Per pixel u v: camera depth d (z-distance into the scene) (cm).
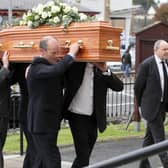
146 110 918
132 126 1550
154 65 915
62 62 738
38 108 768
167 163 901
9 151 1176
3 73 841
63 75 824
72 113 830
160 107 916
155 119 915
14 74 895
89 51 743
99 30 732
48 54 761
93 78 825
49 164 777
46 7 799
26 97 894
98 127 827
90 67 823
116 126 1556
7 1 4156
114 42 754
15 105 1372
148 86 915
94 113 831
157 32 1435
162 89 914
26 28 823
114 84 838
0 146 907
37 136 776
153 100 912
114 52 758
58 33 779
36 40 805
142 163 428
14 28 847
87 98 823
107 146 1255
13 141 1280
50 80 762
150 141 958
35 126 771
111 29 746
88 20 775
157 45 916
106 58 746
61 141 1273
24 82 891
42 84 761
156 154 362
